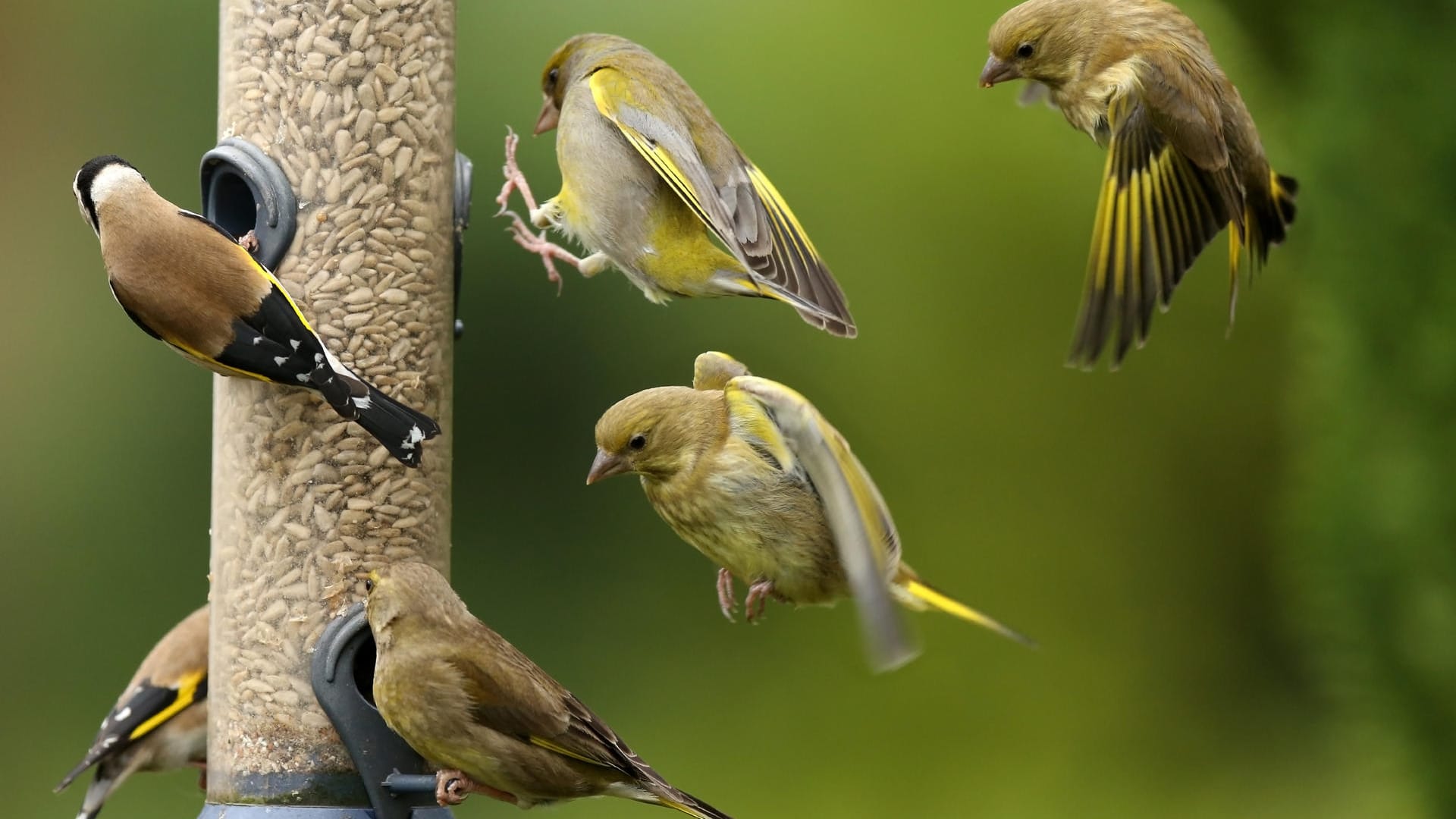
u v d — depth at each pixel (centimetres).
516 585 1520
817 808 1555
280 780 913
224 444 942
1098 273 841
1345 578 1099
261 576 926
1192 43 875
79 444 1481
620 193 941
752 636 1563
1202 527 1641
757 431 863
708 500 863
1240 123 868
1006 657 1620
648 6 1590
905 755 1577
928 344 1620
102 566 1468
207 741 966
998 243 1623
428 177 963
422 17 961
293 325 889
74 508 1474
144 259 880
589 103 952
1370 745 1108
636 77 946
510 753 841
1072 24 881
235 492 934
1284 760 1612
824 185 1608
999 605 1630
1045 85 916
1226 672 1628
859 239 1617
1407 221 1066
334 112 946
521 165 1480
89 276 1506
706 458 863
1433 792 1077
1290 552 1495
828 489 790
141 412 1488
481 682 841
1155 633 1641
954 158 1619
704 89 1598
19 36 1520
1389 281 1072
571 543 1530
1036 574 1633
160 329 883
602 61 966
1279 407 1630
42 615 1456
